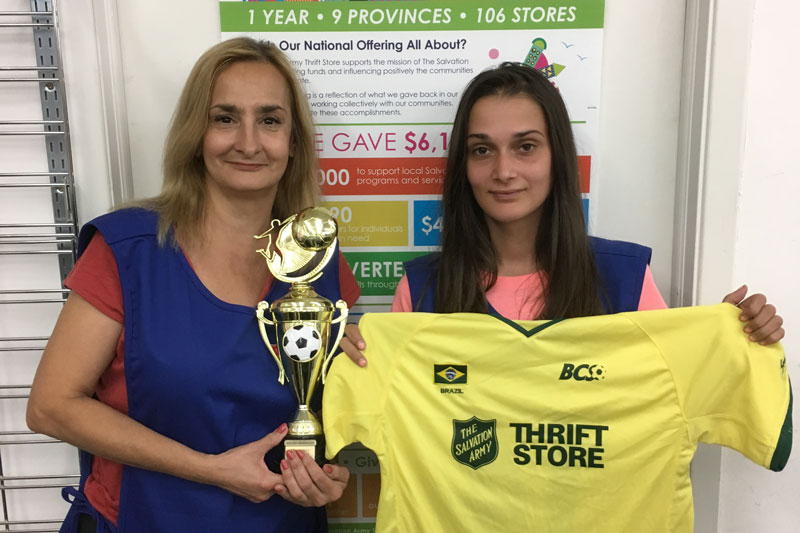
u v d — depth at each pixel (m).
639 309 0.92
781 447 0.81
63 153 1.07
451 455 0.86
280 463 0.81
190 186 0.87
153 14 1.10
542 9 1.09
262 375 0.84
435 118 1.13
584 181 1.13
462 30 1.10
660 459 0.85
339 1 1.09
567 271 0.92
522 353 0.86
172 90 1.12
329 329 0.85
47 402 0.77
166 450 0.78
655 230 1.16
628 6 1.10
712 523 1.12
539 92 0.90
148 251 0.82
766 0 1.02
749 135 1.05
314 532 1.03
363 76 1.11
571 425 0.85
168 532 0.81
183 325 0.81
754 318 0.83
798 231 1.07
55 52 1.04
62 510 1.18
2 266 1.11
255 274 0.90
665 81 1.12
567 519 0.86
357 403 0.85
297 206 0.99
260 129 0.86
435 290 0.98
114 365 0.83
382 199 1.15
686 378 0.84
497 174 0.88
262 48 0.89
